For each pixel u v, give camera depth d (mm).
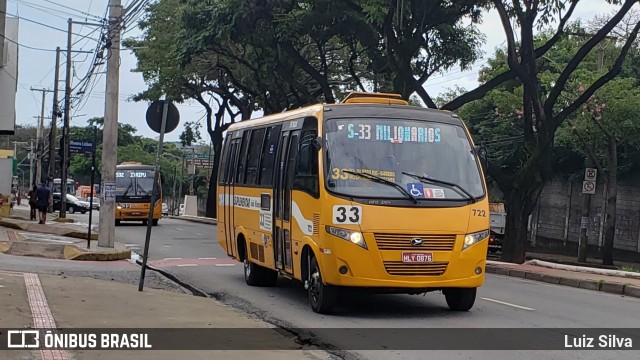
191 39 28047
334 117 10938
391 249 10062
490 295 13680
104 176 20828
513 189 21891
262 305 12062
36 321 9172
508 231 21984
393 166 10562
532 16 21016
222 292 13758
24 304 10352
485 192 10797
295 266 11727
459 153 10953
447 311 11359
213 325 9625
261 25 26422
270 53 28281
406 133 10906
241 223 15078
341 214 10125
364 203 10141
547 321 10570
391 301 12398
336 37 30812
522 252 21781
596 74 30234
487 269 19438
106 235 20781
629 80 30812
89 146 45469
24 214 42188
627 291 14594
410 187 10367
